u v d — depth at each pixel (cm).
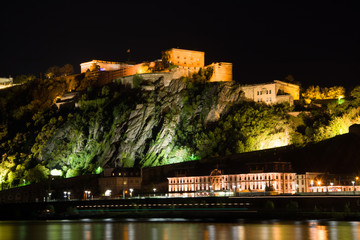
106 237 14562
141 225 17612
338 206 17988
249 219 18775
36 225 19150
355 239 13088
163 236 14438
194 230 15638
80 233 15700
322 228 15338
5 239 14662
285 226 16050
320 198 18288
